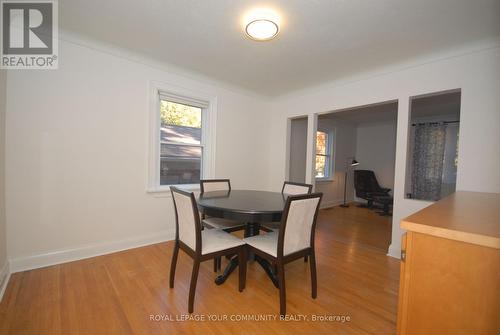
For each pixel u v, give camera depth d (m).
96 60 2.38
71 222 2.30
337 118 5.56
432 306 0.72
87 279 1.96
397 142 2.69
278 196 2.43
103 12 1.87
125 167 2.61
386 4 1.68
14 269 2.02
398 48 2.33
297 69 2.92
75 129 2.29
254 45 2.36
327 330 1.45
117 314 1.54
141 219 2.74
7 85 1.96
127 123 2.61
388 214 4.84
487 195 1.60
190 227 1.66
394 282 2.04
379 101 2.85
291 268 2.29
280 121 4.11
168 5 1.77
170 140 3.08
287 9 1.76
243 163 3.85
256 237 1.92
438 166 4.94
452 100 3.82
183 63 2.82
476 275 0.65
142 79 2.69
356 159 6.39
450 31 2.01
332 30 2.04
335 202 5.86
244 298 1.76
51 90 2.15
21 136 2.03
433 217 0.84
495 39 2.06
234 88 3.61
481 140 2.16
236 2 1.72
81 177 2.34
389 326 1.49
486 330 0.63
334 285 1.98
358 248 2.87
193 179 3.35
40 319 1.47
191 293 1.58
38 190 2.12
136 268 2.18
